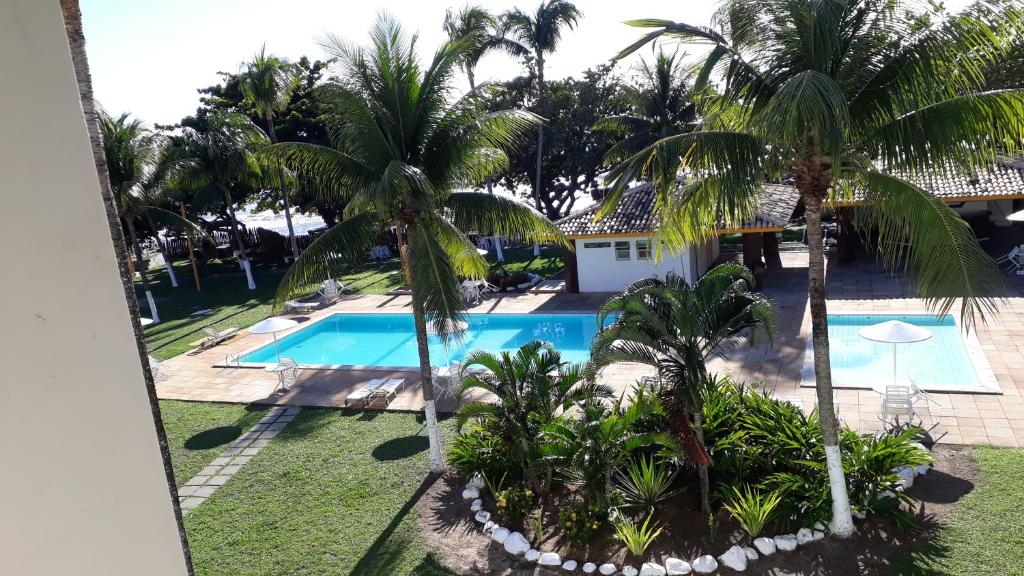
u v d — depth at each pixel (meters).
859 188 8.72
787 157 8.13
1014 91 7.04
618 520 9.56
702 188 8.98
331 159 10.82
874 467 9.45
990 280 7.23
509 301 25.06
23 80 1.05
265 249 43.06
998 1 6.87
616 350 9.52
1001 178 21.41
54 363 1.09
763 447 10.34
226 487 11.79
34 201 1.07
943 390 12.77
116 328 1.20
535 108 35.34
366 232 11.08
